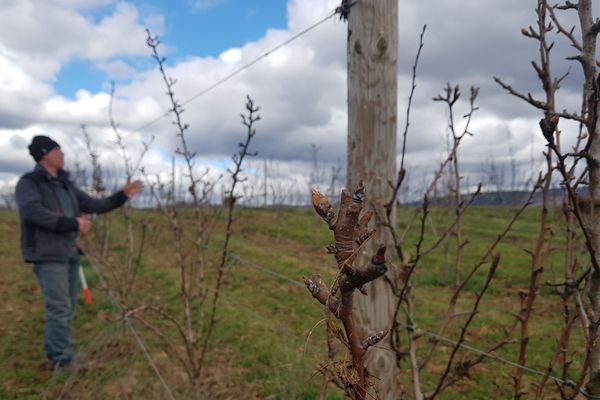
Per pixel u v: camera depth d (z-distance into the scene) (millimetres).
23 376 4676
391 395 2359
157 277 8750
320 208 916
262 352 5152
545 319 6727
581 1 1604
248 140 3279
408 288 2098
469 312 2045
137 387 4047
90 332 5770
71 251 4926
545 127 1263
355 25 2350
